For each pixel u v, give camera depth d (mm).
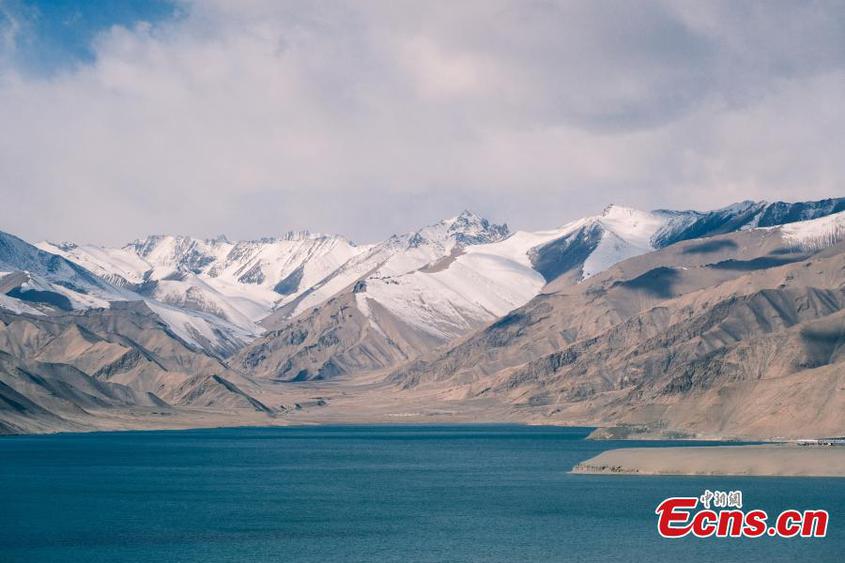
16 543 136375
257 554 128375
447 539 137375
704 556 125375
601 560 123438
